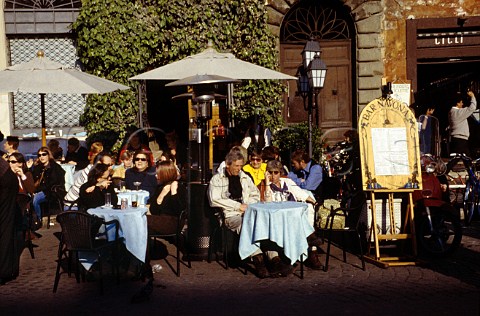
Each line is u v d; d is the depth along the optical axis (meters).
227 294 7.95
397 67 16.50
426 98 16.59
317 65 13.20
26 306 7.63
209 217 9.66
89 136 15.77
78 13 16.03
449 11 16.48
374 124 9.59
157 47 15.91
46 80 12.08
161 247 10.35
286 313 7.20
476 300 7.54
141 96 15.95
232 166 9.34
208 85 9.96
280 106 16.27
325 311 7.24
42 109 13.45
